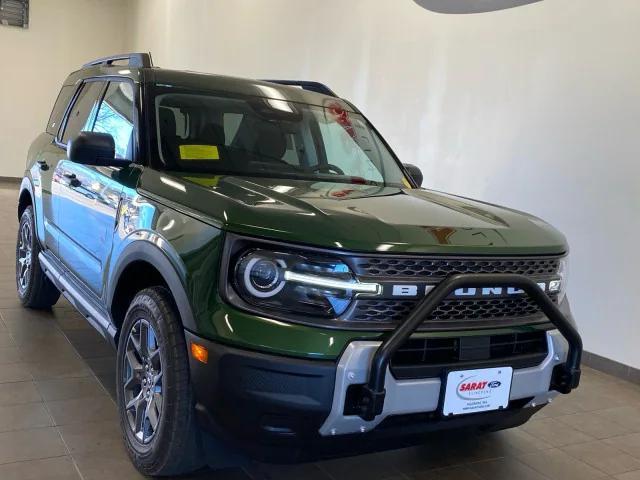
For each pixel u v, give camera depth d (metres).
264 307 1.91
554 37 4.55
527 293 2.12
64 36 12.84
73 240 3.26
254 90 3.24
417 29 5.73
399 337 1.87
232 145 2.85
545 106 4.62
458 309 2.09
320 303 1.90
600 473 2.76
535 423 3.29
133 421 2.45
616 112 4.19
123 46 13.48
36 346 3.59
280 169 2.84
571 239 4.48
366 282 1.91
